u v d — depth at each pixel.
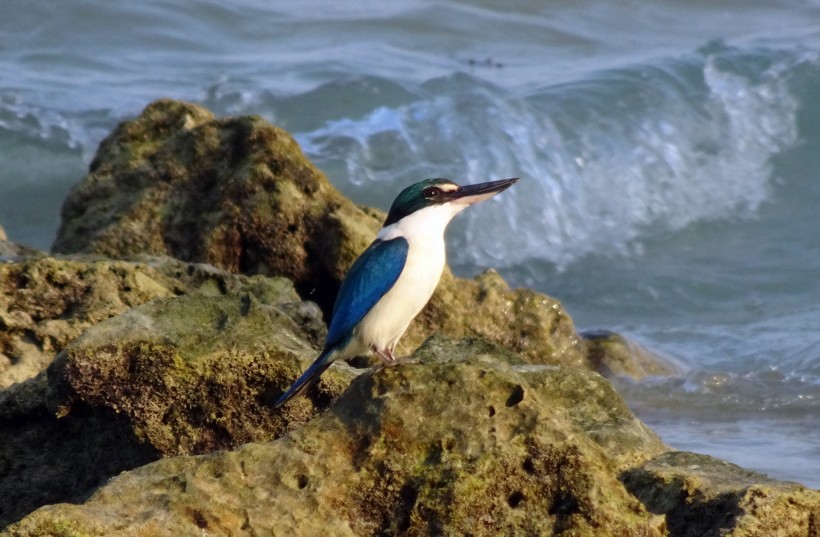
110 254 15.56
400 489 7.84
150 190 15.93
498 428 7.93
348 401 8.22
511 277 25.47
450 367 8.16
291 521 7.66
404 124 28.69
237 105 29.12
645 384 17.59
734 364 19.27
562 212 27.38
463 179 27.58
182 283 13.32
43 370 11.12
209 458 7.90
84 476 9.95
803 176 29.31
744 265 25.39
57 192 27.17
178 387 9.62
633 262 25.73
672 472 8.44
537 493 7.79
